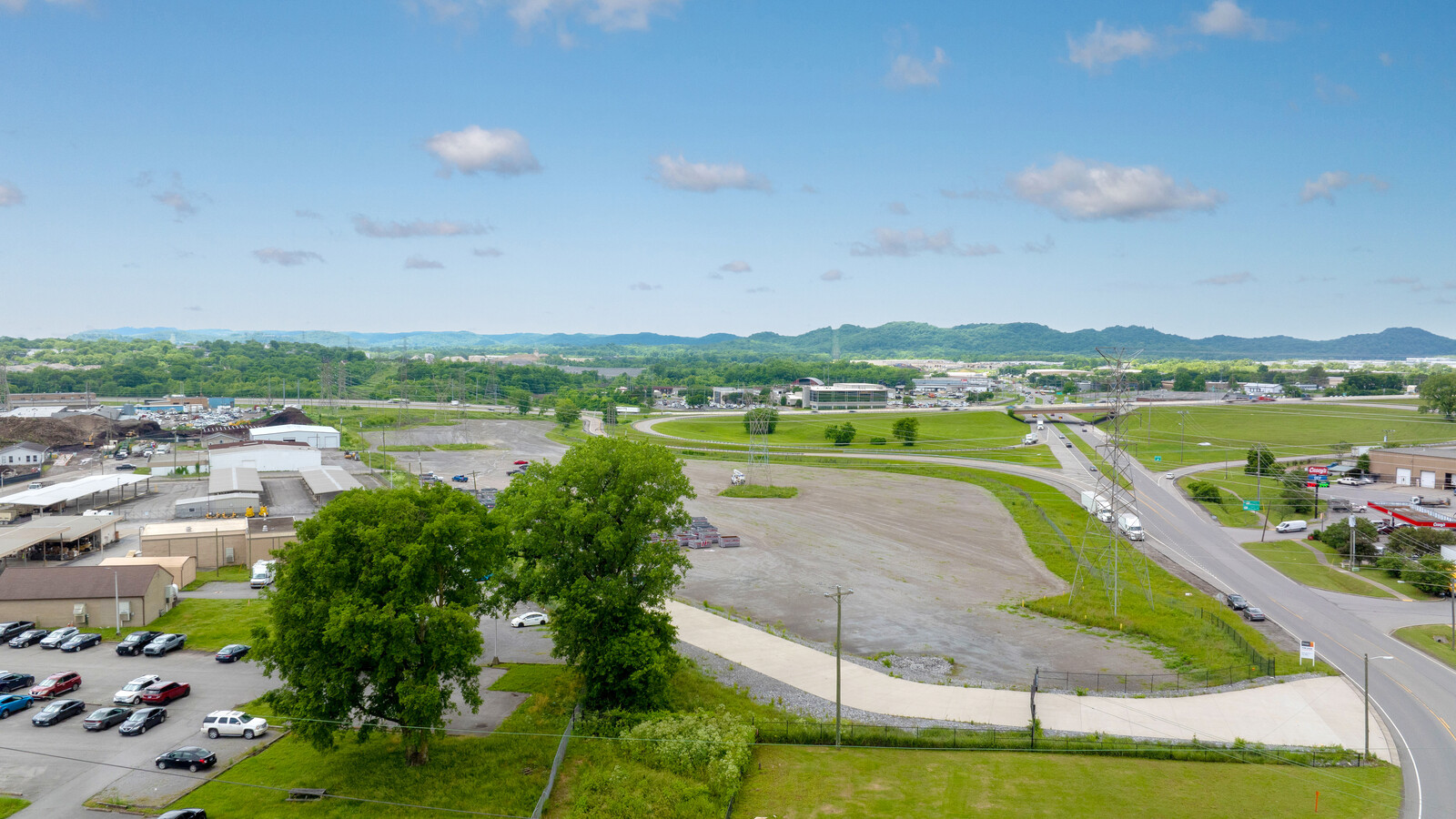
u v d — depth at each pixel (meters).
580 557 60.75
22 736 54.62
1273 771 54.50
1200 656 78.12
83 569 79.94
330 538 49.00
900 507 153.75
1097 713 64.31
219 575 98.06
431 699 47.16
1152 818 46.94
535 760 52.22
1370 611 92.69
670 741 52.75
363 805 45.94
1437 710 65.94
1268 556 117.38
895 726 60.72
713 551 119.75
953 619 89.94
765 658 75.38
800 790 50.25
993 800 49.09
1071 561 113.75
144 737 54.72
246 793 47.34
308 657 48.53
